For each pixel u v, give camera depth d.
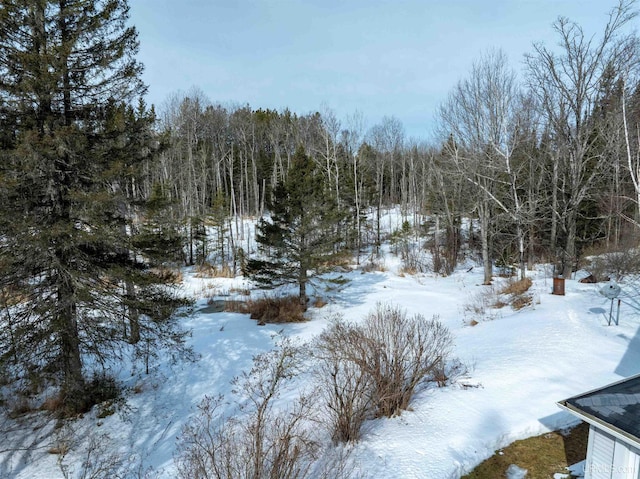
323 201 18.56
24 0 7.32
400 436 5.91
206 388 10.23
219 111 46.72
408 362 7.61
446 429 6.04
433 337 8.64
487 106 20.98
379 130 46.72
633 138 17.95
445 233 33.78
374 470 5.08
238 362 11.84
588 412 4.40
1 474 7.18
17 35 7.68
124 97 9.02
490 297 17.14
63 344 8.48
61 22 8.09
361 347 6.84
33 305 8.26
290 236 17.61
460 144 23.00
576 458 5.46
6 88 7.24
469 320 14.12
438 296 19.73
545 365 8.21
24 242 7.43
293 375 9.20
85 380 9.70
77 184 8.32
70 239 7.89
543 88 19.09
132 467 6.96
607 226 23.64
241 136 47.00
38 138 7.09
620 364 8.12
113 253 9.47
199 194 45.19
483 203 22.52
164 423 8.59
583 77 17.55
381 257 31.34
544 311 12.66
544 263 25.42
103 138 8.57
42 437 8.22
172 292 11.15
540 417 6.24
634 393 4.75
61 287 8.33
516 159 23.11
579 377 7.57
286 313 16.72
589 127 18.17
